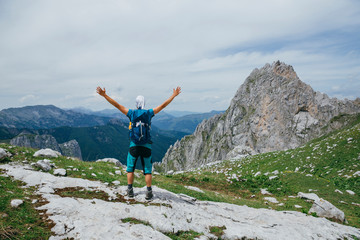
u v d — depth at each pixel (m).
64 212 6.27
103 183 12.32
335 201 21.53
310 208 17.30
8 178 8.66
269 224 8.87
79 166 15.36
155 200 7.88
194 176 28.16
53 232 5.42
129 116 7.12
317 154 45.84
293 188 25.73
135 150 7.30
